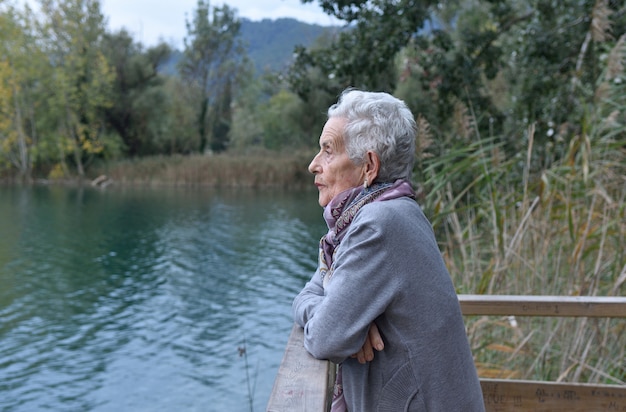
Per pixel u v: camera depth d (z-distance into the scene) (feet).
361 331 4.72
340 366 5.33
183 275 48.01
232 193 111.04
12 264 50.72
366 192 5.17
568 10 31.12
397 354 4.83
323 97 101.65
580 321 11.17
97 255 55.31
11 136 128.36
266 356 30.04
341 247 5.01
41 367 28.63
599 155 13.69
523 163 18.61
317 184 5.48
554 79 30.48
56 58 132.16
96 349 31.14
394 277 4.75
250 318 36.68
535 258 12.35
